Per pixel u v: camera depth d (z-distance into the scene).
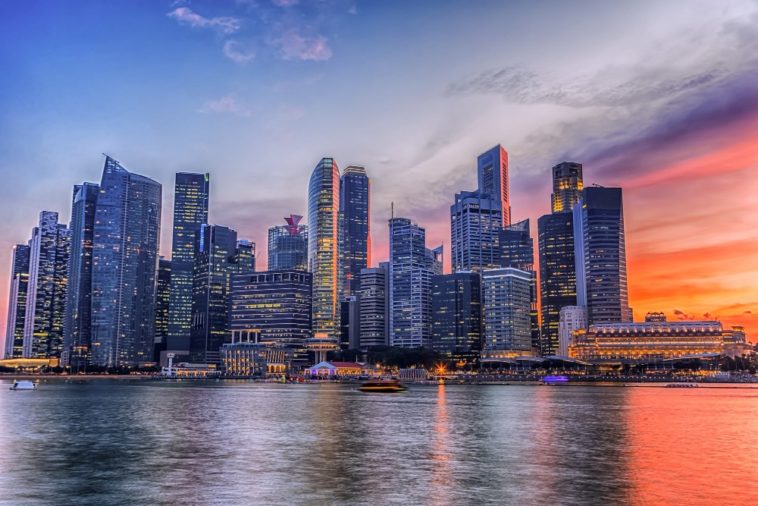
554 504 50.88
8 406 179.50
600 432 103.88
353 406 177.88
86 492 55.91
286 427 112.81
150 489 56.94
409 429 108.81
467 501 51.91
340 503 51.38
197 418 134.00
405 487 57.19
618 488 56.78
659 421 125.69
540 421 125.25
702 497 53.28
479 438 95.00
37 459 74.69
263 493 55.00
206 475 63.31
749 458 74.62
